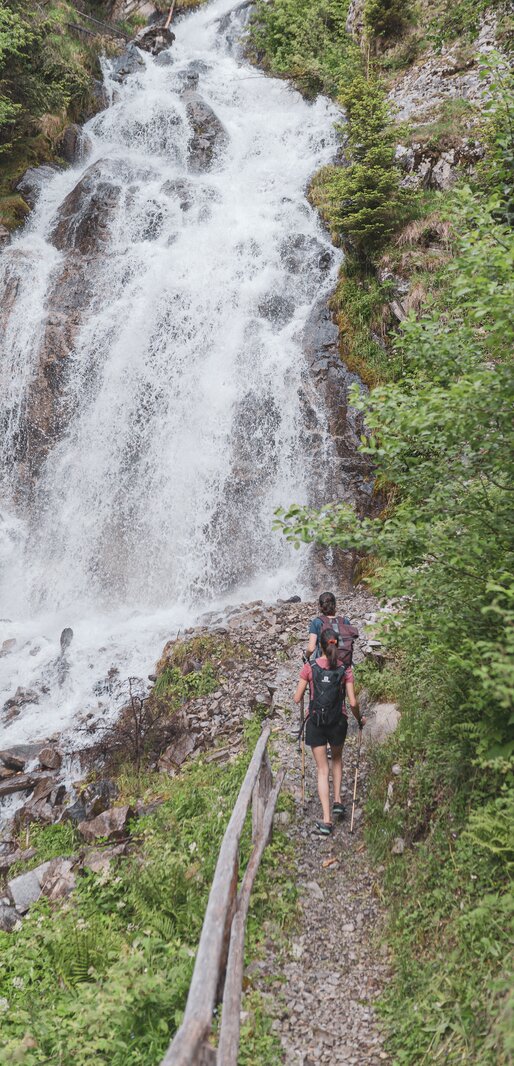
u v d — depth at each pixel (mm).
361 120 14297
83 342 15273
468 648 4281
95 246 17359
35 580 13125
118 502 13523
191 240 17062
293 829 5836
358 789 6250
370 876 5242
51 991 4957
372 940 4703
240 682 8641
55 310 15922
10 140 20125
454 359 4797
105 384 14695
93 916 5543
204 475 13148
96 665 9984
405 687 6750
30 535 13758
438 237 13297
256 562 12273
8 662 10477
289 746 7109
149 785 7488
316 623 6121
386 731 6535
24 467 14477
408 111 15969
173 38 27516
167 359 14641
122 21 27625
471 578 4551
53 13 22422
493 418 4215
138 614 11969
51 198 19531
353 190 13977
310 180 18781
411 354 4973
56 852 6750
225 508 12789
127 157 20062
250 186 19062
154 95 23078
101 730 8641
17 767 8312
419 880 4793
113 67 25000
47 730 8953
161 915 5133
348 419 12820
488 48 15375
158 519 13125
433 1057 3604
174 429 13820
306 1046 3930
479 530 4547
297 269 15711
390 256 13688
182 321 15094
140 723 8516
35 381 14977
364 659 8023
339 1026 4070
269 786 5895
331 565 11578
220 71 24875
